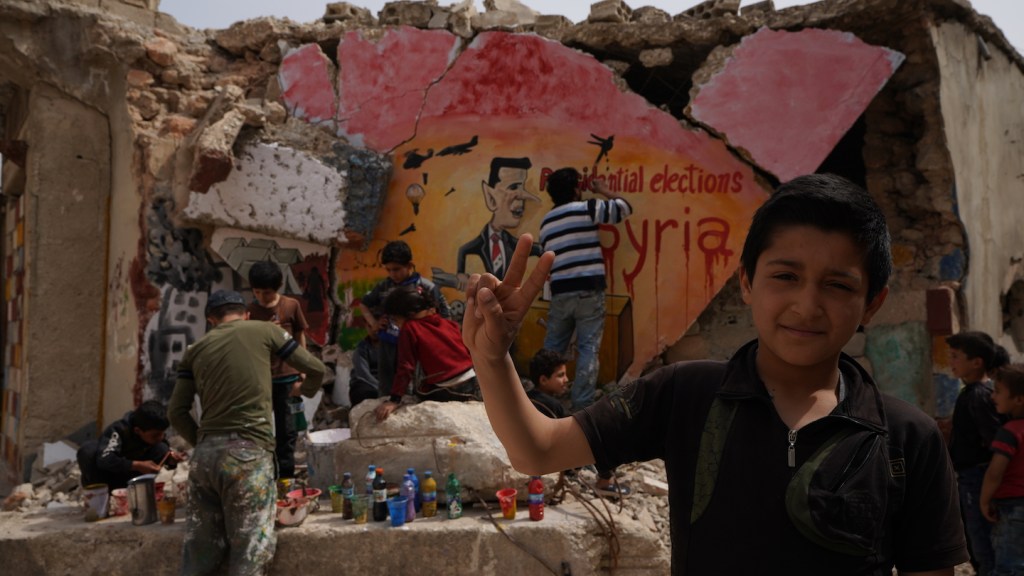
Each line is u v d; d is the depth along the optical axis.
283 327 4.71
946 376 5.23
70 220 6.52
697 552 1.17
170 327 5.92
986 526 3.81
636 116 5.84
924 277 5.61
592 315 5.44
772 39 5.38
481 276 1.19
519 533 3.69
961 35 5.81
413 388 4.84
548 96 6.04
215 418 3.58
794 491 1.11
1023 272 6.92
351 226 6.12
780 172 5.34
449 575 3.67
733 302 5.84
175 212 5.84
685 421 1.25
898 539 1.20
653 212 5.80
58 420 6.36
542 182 6.04
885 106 5.89
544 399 4.25
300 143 6.21
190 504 3.53
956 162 5.60
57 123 6.48
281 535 3.69
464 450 4.04
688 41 5.74
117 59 6.26
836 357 1.21
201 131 5.77
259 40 6.72
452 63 6.24
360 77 6.45
